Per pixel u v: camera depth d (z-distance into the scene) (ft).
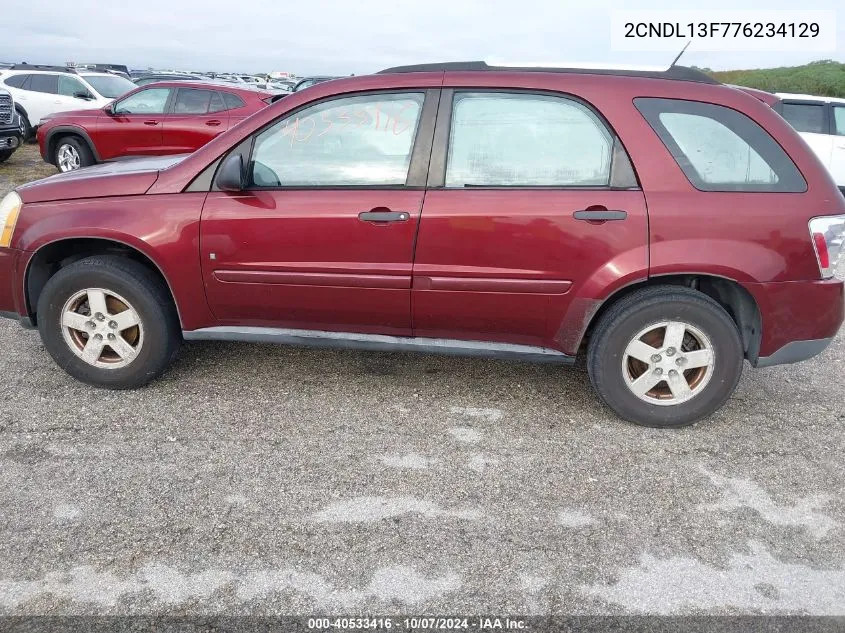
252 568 7.53
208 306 11.27
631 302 10.26
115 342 11.43
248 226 10.68
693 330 10.29
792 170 10.03
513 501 8.87
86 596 7.08
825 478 9.60
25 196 11.53
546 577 7.48
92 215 10.98
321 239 10.55
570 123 10.23
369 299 10.78
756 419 11.32
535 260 10.15
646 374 10.59
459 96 10.48
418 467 9.64
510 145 10.32
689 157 10.05
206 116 32.40
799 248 9.91
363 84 10.71
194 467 9.48
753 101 10.24
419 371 12.93
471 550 7.89
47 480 9.07
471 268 10.32
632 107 10.11
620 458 10.00
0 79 44.93
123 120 32.73
